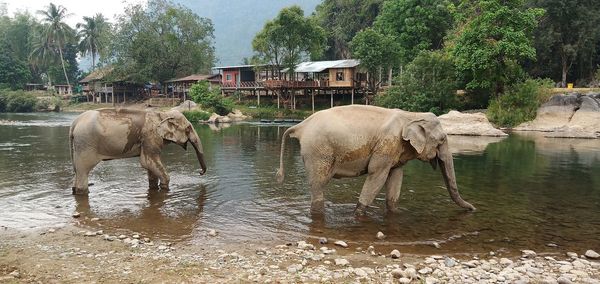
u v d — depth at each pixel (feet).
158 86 249.96
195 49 236.43
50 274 22.59
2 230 30.35
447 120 109.81
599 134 99.86
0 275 22.47
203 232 30.17
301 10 180.04
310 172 34.04
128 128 40.68
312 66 181.88
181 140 43.14
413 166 56.95
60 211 35.19
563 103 116.78
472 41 122.01
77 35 277.23
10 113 224.33
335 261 24.56
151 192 41.86
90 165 40.47
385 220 33.19
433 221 33.06
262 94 213.05
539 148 79.00
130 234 29.73
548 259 25.71
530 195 41.81
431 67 135.95
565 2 141.90
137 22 232.32
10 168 55.26
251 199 39.32
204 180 47.73
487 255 26.50
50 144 83.51
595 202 39.27
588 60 156.04
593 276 23.13
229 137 100.53
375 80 168.25
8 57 265.34
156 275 22.43
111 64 239.09
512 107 122.11
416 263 24.67
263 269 23.16
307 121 34.88
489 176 51.39
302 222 32.55
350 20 238.07
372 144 32.99
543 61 160.76
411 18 168.55
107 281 21.66
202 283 21.42
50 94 260.42
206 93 175.01
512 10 117.29
